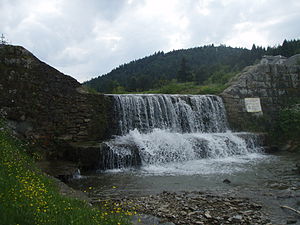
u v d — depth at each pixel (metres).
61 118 12.62
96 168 11.14
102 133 13.90
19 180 5.55
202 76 48.59
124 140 13.31
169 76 76.38
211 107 18.44
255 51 72.31
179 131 16.70
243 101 19.69
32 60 12.39
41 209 4.27
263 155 14.97
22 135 11.27
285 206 6.38
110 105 14.62
